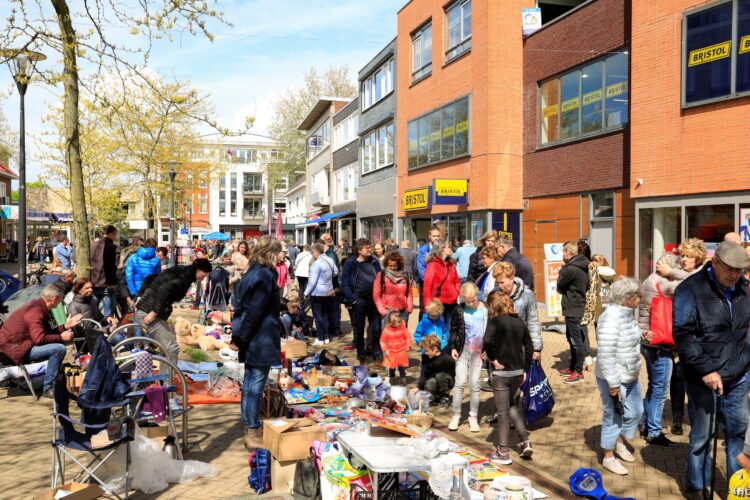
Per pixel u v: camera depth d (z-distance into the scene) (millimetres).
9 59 10141
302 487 4637
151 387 5520
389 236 27578
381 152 28328
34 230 53938
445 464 3848
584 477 4875
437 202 18906
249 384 5949
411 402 7109
